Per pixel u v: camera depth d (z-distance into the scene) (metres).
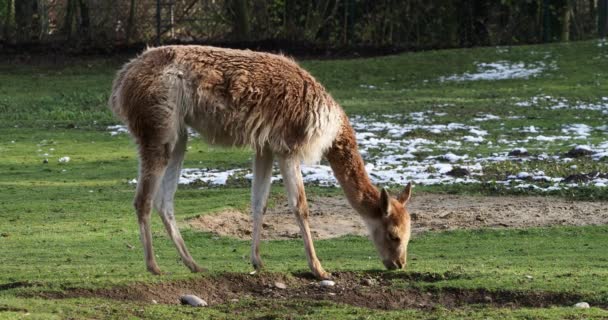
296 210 17.44
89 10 74.44
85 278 16.59
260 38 75.56
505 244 22.27
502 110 49.97
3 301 14.64
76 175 34.19
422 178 31.67
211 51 17.34
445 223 25.16
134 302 15.43
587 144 39.03
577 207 26.75
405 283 16.81
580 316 14.28
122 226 24.80
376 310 15.23
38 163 37.03
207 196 29.45
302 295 16.23
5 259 20.22
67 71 67.56
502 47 69.56
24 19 74.50
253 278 16.98
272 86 17.25
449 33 76.06
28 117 50.88
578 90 56.47
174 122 16.91
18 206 27.44
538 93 55.88
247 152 39.66
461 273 17.31
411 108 51.34
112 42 74.12
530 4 75.69
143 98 16.83
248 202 28.38
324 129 17.59
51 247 21.89
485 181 30.98
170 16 74.75
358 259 20.64
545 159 35.09
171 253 21.41
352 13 76.19
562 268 18.39
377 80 63.00
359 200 17.94
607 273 17.48
